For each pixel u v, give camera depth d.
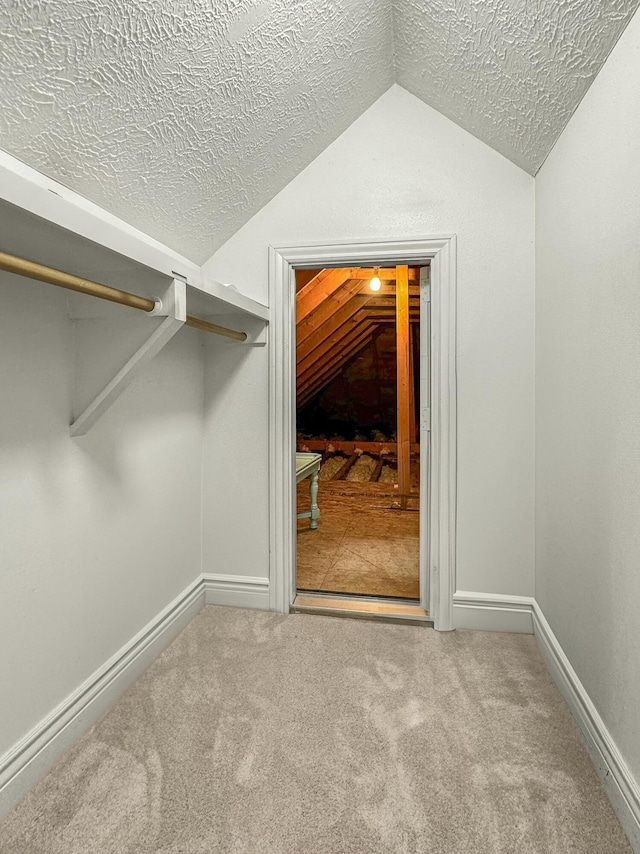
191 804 1.06
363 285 3.91
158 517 1.74
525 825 1.01
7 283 1.07
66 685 1.25
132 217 1.46
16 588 1.09
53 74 0.88
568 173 1.41
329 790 1.11
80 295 1.25
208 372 2.09
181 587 1.93
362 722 1.34
